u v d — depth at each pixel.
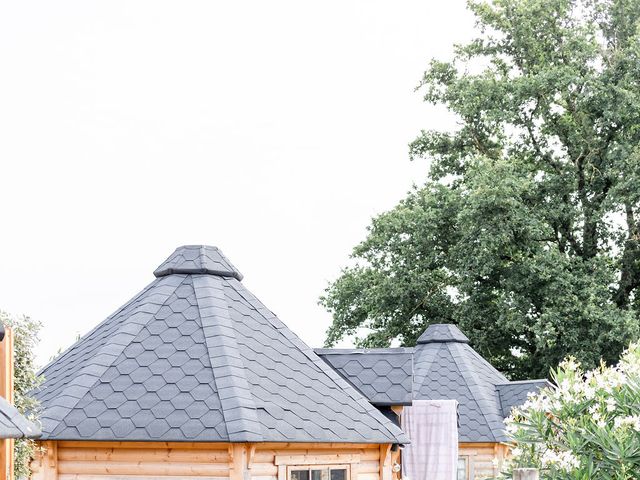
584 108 34.62
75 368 15.38
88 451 14.01
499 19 37.50
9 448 11.01
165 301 16.08
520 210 33.28
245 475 13.38
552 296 32.72
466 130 38.06
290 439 13.80
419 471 20.53
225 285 16.73
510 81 35.59
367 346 36.97
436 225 35.00
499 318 33.56
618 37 37.06
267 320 16.67
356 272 37.41
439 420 20.67
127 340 15.26
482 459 23.28
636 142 34.50
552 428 12.41
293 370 15.70
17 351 14.14
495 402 24.39
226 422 13.51
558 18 37.47
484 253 33.47
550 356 33.50
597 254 35.41
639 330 31.23
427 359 25.17
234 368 14.55
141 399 14.17
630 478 11.34
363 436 15.00
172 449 13.73
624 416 11.78
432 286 36.44
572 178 34.91
